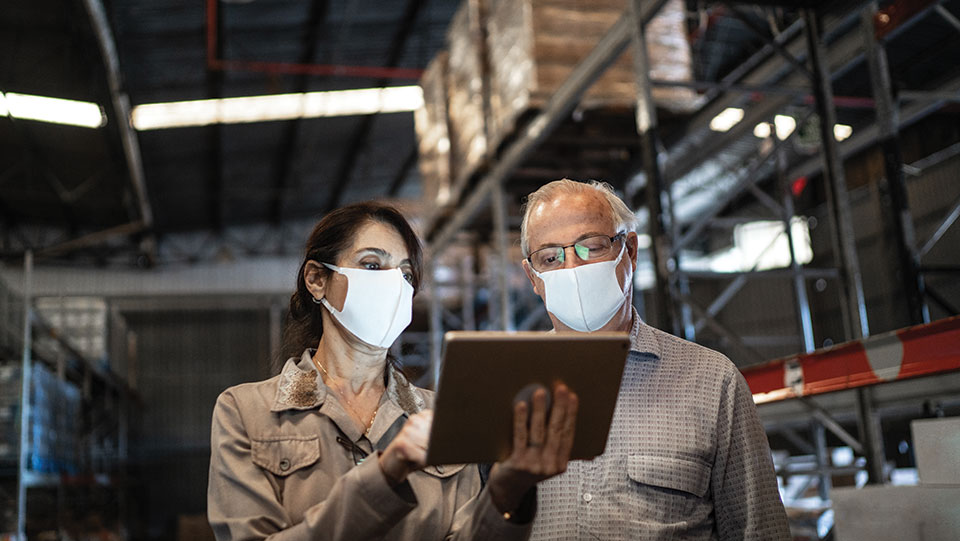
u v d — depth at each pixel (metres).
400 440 1.74
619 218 2.53
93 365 16.56
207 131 15.98
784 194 8.95
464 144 9.80
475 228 11.42
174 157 16.88
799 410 6.35
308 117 16.28
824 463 8.22
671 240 5.96
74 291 20.03
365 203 2.17
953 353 3.57
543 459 1.64
